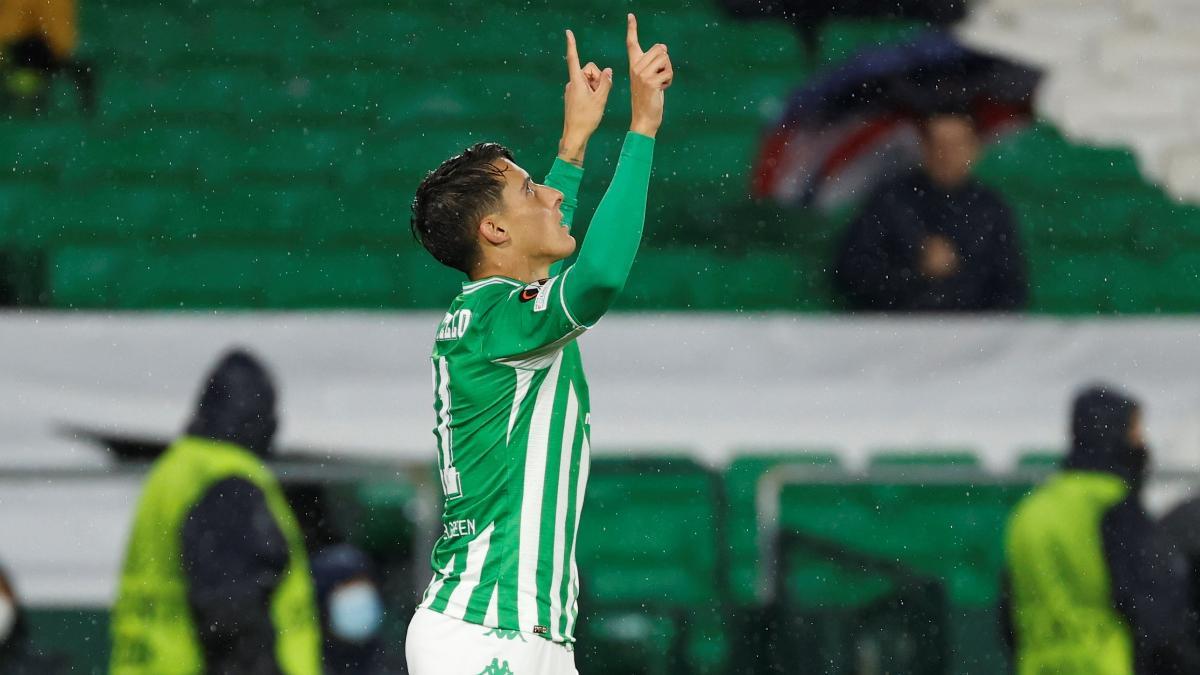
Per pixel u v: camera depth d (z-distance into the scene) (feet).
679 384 73.36
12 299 85.40
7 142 91.04
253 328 72.74
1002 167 93.91
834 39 99.40
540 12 99.76
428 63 96.94
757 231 88.84
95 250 86.94
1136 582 58.08
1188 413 73.15
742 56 97.91
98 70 94.68
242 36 97.40
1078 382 73.92
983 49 94.07
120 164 90.48
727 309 86.38
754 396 73.26
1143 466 59.21
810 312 85.40
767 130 90.53
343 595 55.72
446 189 31.27
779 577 64.59
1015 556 59.57
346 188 90.48
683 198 90.07
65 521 67.31
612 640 64.90
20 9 93.97
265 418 57.67
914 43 92.07
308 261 87.25
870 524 75.97
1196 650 58.23
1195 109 97.81
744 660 63.62
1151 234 91.50
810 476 64.64
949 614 65.36
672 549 75.97
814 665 63.05
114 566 67.10
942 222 80.89
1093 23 101.91
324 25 98.07
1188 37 101.19
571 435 29.76
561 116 94.58
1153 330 74.18
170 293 85.92
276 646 53.42
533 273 31.60
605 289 27.45
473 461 29.58
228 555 53.47
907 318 74.49
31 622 66.39
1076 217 92.02
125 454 70.44
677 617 64.75
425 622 29.73
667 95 95.40
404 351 73.20
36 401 70.49
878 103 89.66
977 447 73.10
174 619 53.26
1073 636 58.23
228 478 53.98
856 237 81.30
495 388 29.32
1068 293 89.10
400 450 70.54
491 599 29.12
